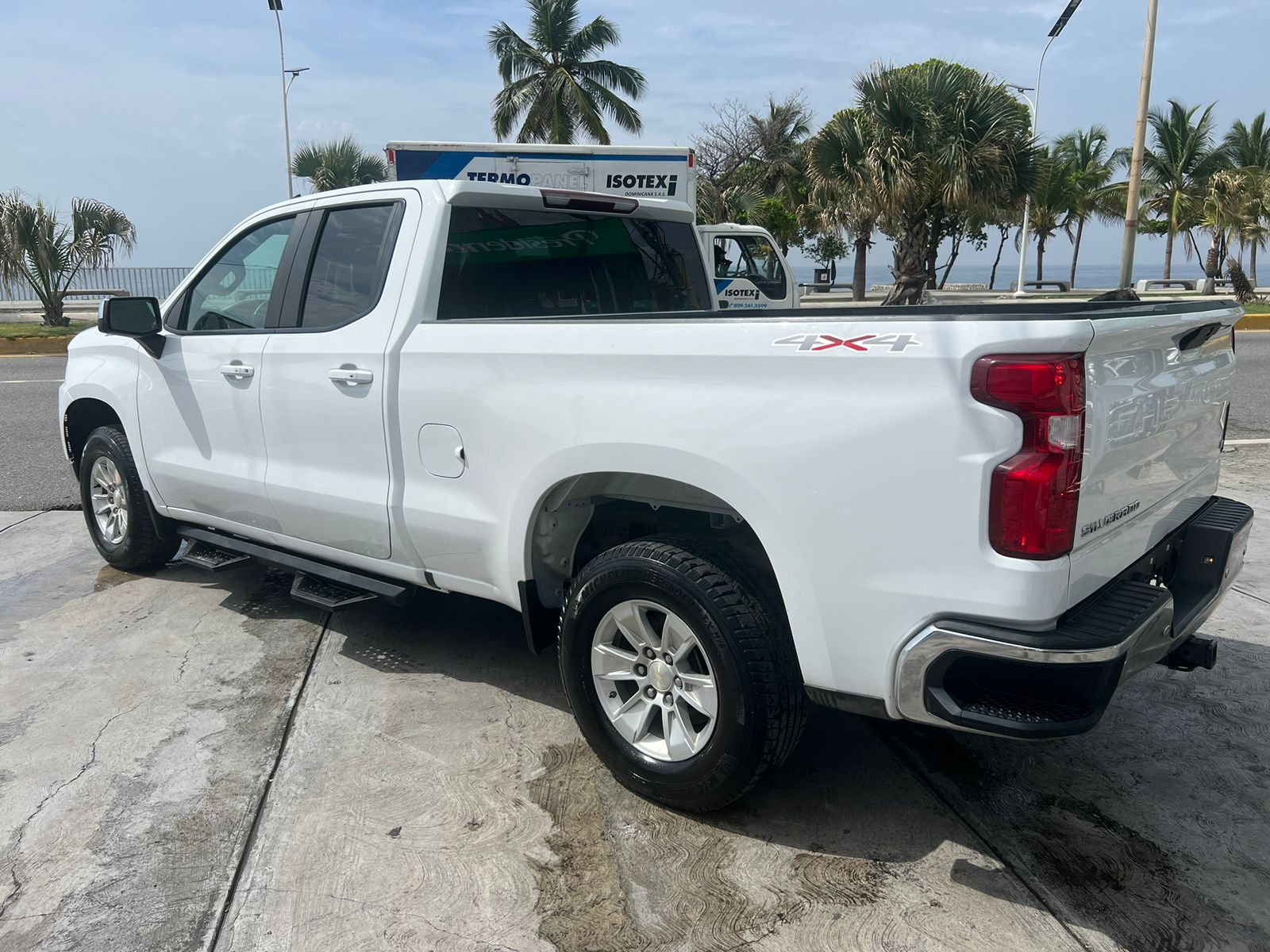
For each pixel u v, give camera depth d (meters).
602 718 3.03
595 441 2.88
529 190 3.77
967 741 3.39
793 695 2.67
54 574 5.27
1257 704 3.63
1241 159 34.28
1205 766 3.21
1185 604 2.89
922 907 2.53
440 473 3.38
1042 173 19.28
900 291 20.41
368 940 2.43
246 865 2.73
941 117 18.83
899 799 3.03
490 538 3.26
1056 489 2.19
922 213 19.77
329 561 4.04
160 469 4.60
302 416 3.82
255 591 4.96
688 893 2.59
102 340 4.95
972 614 2.28
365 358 3.54
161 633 4.42
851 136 19.52
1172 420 2.77
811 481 2.46
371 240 3.70
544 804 3.02
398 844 2.81
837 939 2.41
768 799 3.03
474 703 3.70
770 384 2.54
